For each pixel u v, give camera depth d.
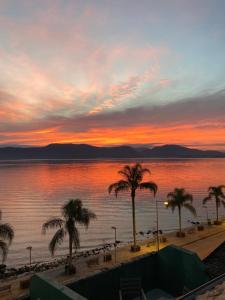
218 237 49.28
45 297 15.41
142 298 19.23
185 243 45.59
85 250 60.53
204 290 16.69
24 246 64.44
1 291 29.16
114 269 19.89
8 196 147.38
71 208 35.03
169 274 21.16
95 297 18.69
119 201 133.38
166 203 52.00
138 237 72.56
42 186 189.00
